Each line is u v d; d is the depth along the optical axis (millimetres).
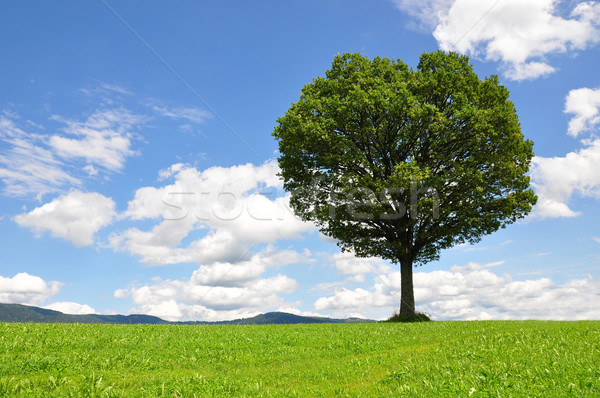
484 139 25344
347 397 8977
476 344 13695
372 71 27750
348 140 25719
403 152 27516
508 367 9672
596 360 9836
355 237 28422
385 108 25078
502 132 25641
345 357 13867
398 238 28484
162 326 19516
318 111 27094
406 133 26062
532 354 11047
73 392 8617
